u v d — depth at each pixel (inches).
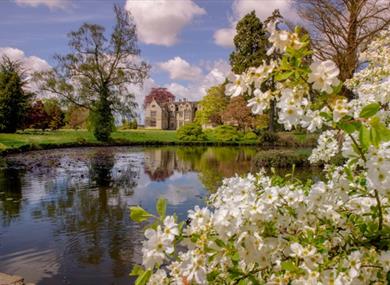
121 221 260.7
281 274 53.0
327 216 57.9
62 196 351.6
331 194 58.4
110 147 1104.8
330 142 93.5
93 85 1107.3
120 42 1084.5
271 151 621.3
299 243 54.6
